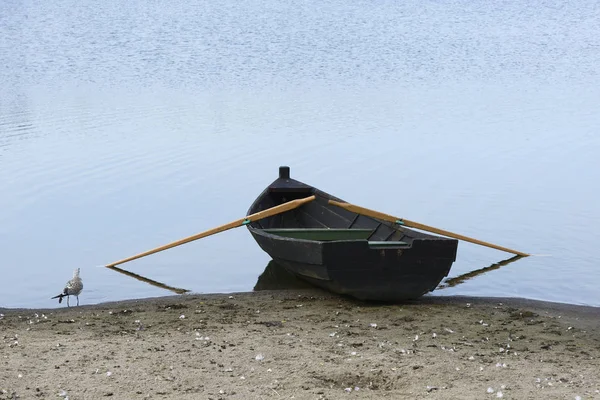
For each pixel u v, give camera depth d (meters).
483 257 15.04
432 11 66.69
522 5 71.44
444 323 11.11
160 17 62.53
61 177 20.05
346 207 13.77
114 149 22.83
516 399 7.87
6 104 29.83
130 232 16.42
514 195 18.73
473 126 26.16
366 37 51.00
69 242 15.82
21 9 68.88
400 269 11.90
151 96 31.83
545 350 9.89
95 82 35.38
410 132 25.25
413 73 38.16
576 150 22.91
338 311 11.66
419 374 8.59
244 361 8.95
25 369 8.50
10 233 16.30
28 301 12.85
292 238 12.50
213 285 13.55
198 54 43.91
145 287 13.48
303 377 8.43
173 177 20.17
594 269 14.40
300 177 20.16
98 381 8.20
